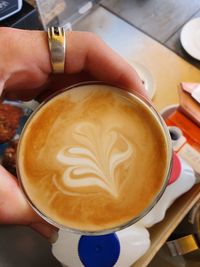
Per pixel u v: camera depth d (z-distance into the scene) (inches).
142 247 6.5
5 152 7.7
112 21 9.6
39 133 5.8
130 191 5.4
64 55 6.3
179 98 7.6
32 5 8.3
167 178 5.4
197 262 7.8
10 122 7.8
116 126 5.7
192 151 7.3
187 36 9.1
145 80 8.7
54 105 5.9
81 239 6.4
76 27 9.6
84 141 5.7
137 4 9.8
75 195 5.4
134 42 9.3
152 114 5.7
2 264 7.1
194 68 8.8
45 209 5.4
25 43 6.2
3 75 6.2
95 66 6.5
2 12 8.0
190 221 7.5
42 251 7.4
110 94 5.9
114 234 6.4
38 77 6.6
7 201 5.7
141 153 5.5
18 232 7.5
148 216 6.7
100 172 5.5
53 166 5.6
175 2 9.7
